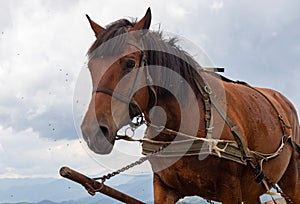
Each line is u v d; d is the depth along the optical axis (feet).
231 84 20.58
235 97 19.47
